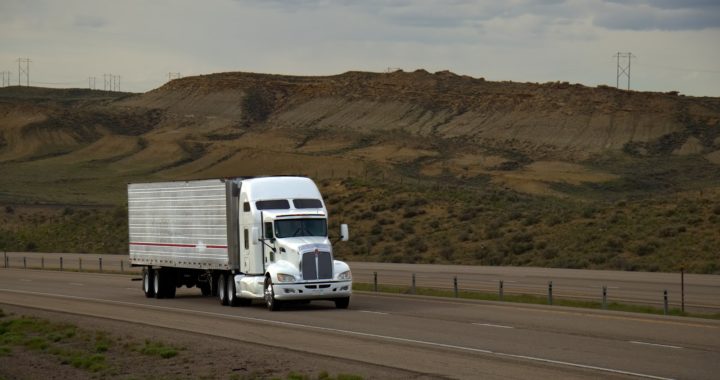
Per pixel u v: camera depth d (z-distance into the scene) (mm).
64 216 115375
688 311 30578
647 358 19438
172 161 197250
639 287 40250
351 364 19359
